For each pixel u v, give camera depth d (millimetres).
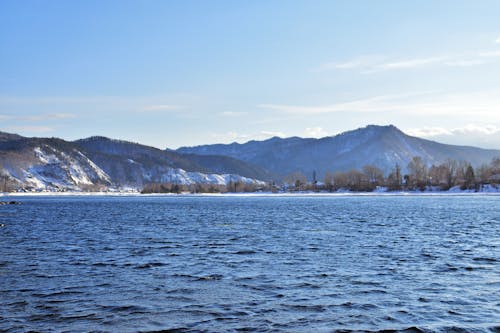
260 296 29438
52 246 52906
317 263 40750
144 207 168000
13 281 33688
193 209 148500
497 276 35125
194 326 23984
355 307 27047
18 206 182000
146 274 36156
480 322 24359
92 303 27953
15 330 23312
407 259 42875
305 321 24688
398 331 23234
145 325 24125
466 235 64062
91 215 117625
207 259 43000
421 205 159500
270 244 53906
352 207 150750
